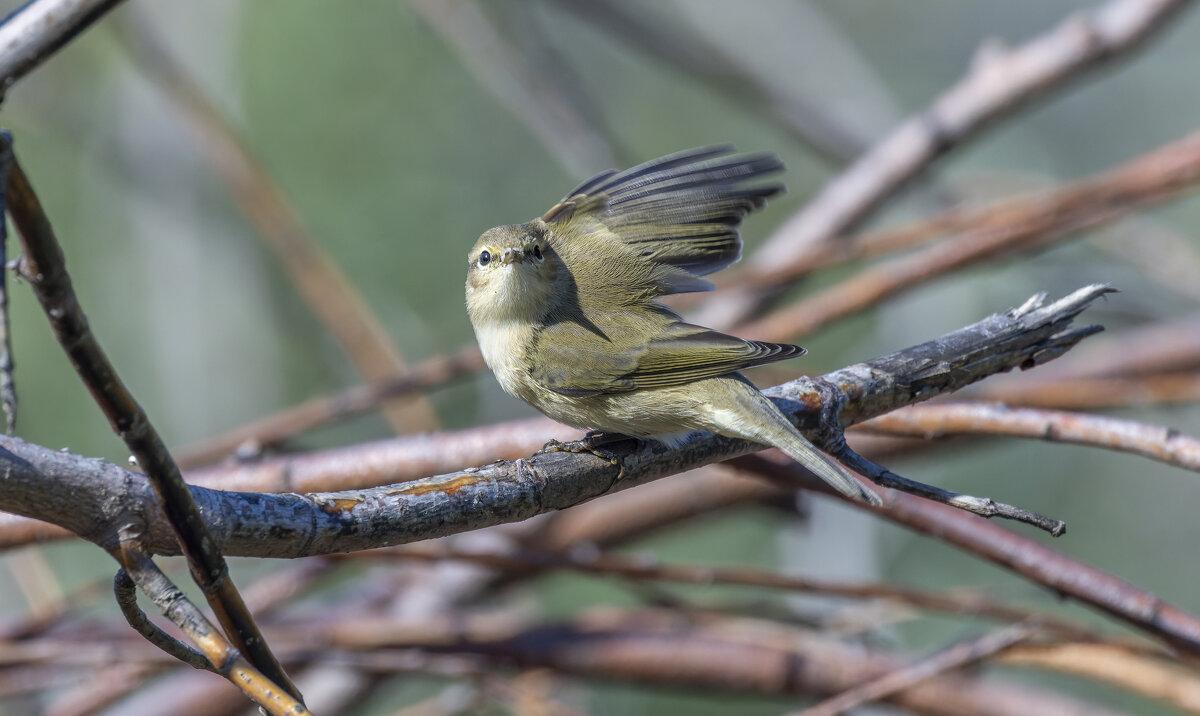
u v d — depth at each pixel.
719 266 7.64
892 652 10.38
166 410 17.58
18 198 3.25
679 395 6.52
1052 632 8.12
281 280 17.72
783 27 17.02
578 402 7.33
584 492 5.58
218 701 9.79
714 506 10.52
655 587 9.95
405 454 7.23
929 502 7.12
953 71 24.00
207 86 16.72
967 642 7.98
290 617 10.38
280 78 21.20
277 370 17.91
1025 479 19.12
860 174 12.20
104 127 16.86
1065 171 21.86
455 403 18.66
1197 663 6.68
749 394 6.14
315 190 21.14
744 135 23.19
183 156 16.92
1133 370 11.53
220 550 4.30
